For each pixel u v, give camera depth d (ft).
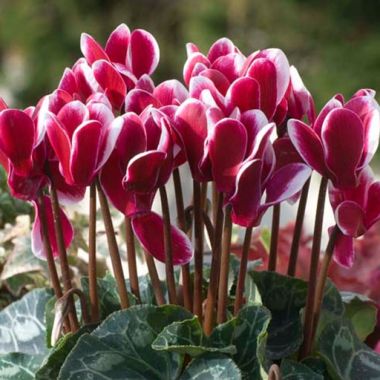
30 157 1.74
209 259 2.31
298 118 1.85
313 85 8.10
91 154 1.69
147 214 1.77
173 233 1.78
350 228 1.74
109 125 1.70
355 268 2.46
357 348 1.89
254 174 1.68
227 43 1.95
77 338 1.82
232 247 2.41
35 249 1.87
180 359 1.78
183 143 1.72
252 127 1.70
